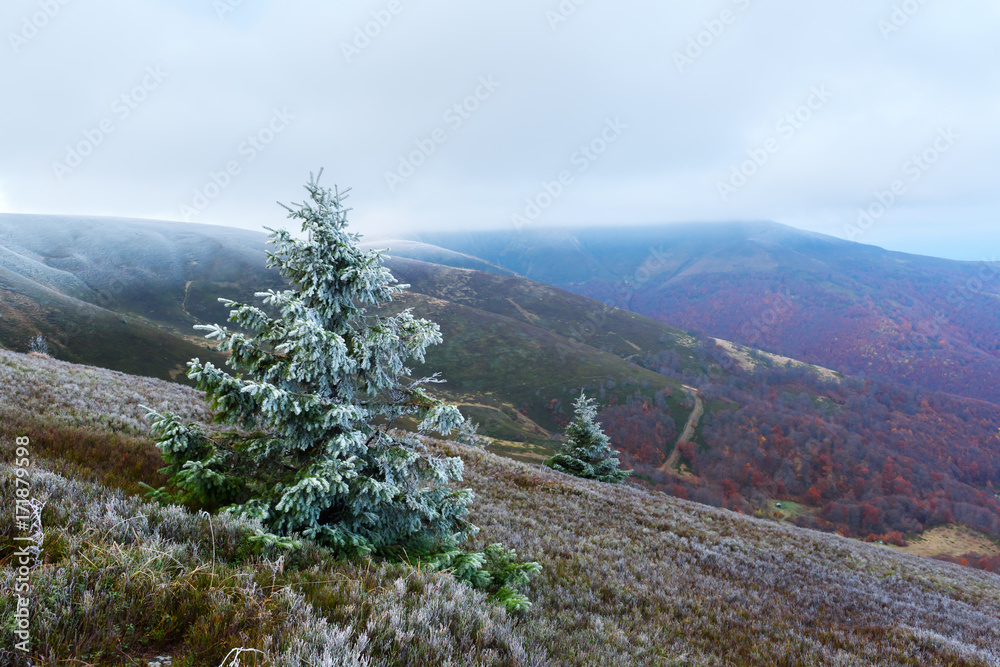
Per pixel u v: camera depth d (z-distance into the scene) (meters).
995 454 162.38
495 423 145.75
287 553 4.59
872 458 140.12
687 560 12.62
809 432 149.50
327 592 3.86
